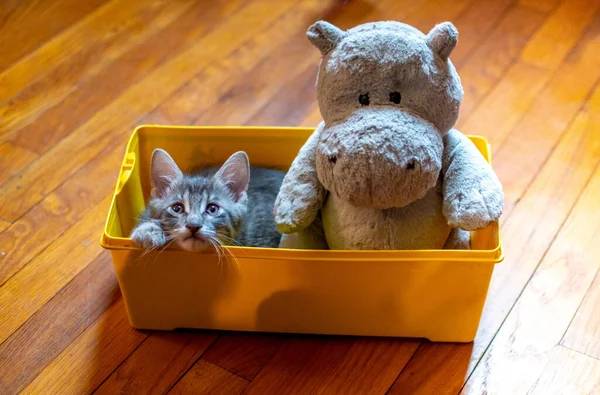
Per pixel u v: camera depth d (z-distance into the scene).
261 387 1.23
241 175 1.24
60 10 2.06
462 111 1.75
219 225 1.19
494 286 1.38
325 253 1.10
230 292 1.21
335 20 2.01
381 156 0.96
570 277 1.39
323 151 1.02
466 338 1.27
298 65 1.89
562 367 1.24
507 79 1.83
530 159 1.63
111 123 1.75
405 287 1.17
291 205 1.13
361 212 1.11
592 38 1.94
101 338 1.30
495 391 1.21
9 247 1.46
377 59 1.00
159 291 1.22
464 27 1.98
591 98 1.77
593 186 1.56
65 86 1.84
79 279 1.41
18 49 1.94
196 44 1.96
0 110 1.78
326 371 1.25
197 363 1.26
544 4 2.04
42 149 1.68
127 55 1.93
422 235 1.12
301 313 1.24
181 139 1.39
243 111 1.78
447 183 1.11
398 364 1.26
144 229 1.14
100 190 1.59
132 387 1.23
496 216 1.08
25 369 1.26
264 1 2.09
